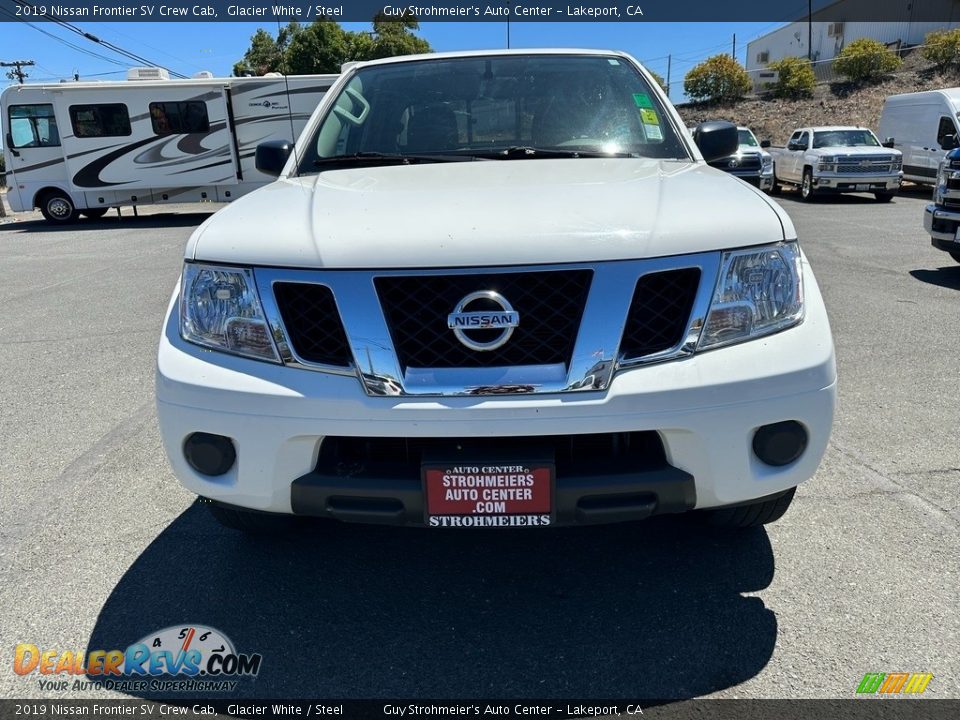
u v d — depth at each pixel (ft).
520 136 10.21
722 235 6.66
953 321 19.07
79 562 8.93
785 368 6.57
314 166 10.02
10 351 18.72
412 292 6.41
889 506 9.75
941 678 6.70
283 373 6.61
